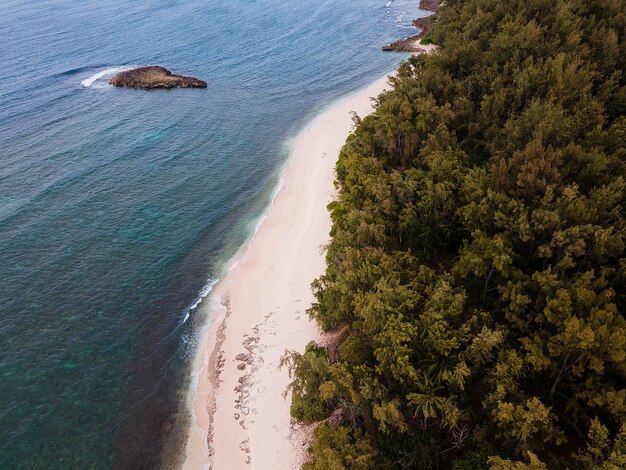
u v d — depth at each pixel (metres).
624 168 41.44
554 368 28.97
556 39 67.88
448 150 49.34
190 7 165.12
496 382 28.47
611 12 75.00
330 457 26.59
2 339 45.22
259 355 41.94
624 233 34.81
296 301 46.62
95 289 51.16
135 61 118.38
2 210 61.78
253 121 87.12
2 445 36.44
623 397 25.91
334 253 44.50
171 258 55.44
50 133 81.19
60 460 35.53
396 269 38.16
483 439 28.75
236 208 63.75
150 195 66.31
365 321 32.97
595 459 24.56
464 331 30.97
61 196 65.19
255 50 122.69
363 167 53.19
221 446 35.56
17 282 51.62
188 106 93.56
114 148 77.44
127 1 178.50
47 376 41.84
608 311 28.28
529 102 55.81
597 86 60.12
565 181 42.22
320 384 33.19
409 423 29.80
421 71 70.62
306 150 75.88
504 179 40.84
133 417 38.47
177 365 42.66
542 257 35.47
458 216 43.69
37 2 181.25
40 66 113.56
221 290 50.41
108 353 44.12
